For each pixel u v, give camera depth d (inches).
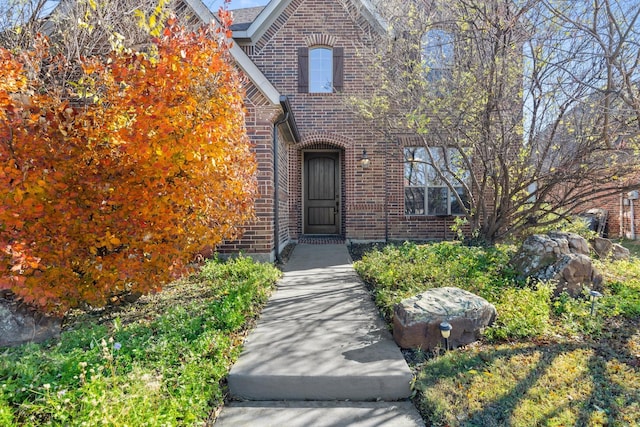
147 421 88.3
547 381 119.3
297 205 429.4
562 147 272.1
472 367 129.1
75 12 218.1
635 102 201.0
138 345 136.1
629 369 126.6
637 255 350.0
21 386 104.2
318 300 205.3
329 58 417.7
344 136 409.7
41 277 144.1
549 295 185.5
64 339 146.9
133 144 148.9
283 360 133.1
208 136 159.0
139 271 168.1
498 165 308.3
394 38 313.6
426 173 416.8
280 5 410.0
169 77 151.9
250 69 279.0
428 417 109.5
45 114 144.7
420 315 145.1
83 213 149.4
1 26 222.1
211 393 114.4
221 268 253.3
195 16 278.5
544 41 237.1
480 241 328.2
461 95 269.3
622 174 264.1
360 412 114.1
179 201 161.8
